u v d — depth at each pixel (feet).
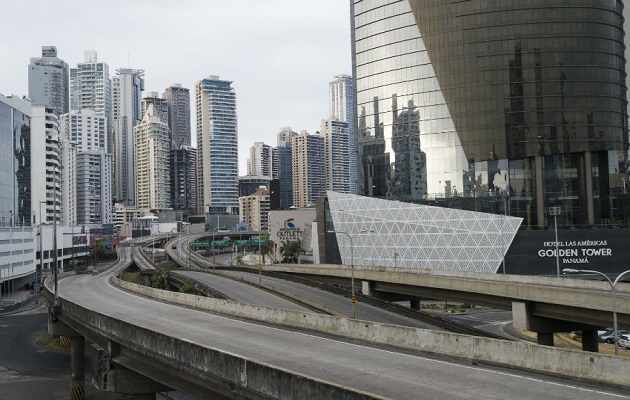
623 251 382.42
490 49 420.36
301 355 100.48
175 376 100.27
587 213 408.87
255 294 266.16
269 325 140.77
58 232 642.63
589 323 172.04
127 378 122.52
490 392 74.79
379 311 227.40
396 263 424.46
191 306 188.55
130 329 111.96
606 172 416.26
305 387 63.10
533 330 192.54
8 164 559.38
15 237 477.77
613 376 78.95
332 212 468.34
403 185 448.24
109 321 125.29
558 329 193.16
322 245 490.08
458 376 84.23
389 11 460.14
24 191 607.37
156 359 99.76
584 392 75.51
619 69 426.51
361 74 479.41
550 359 86.22
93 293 253.44
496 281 230.89
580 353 82.99
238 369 74.95
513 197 412.77
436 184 433.07
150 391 124.26
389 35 459.32
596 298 164.76
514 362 90.48
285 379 66.18
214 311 172.24
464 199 422.41
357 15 484.74
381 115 463.01
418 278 249.96
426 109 438.81
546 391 75.82
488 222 405.80
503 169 414.21
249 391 72.74
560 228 394.32
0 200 535.60
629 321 159.84
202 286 292.20
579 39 416.26
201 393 92.48
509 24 417.69
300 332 128.47
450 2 431.84
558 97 413.80
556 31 415.64
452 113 428.97
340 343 113.50
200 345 84.69
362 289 299.17
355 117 487.61
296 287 295.89
